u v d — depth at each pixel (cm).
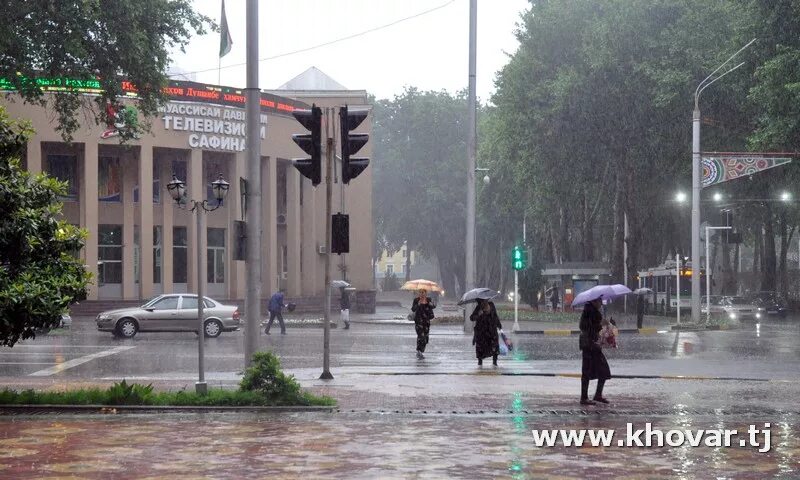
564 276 6122
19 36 3012
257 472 1014
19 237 1571
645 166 5497
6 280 1539
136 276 5594
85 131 5188
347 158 1908
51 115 5125
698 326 4309
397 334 3800
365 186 6769
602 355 1636
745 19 4559
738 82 4822
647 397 1745
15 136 1642
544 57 5725
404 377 2086
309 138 1925
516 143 5872
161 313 3528
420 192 10638
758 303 6144
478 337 2395
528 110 5656
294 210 6094
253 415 1498
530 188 6241
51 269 1609
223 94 5553
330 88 7025
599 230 8069
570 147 5525
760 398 1733
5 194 1570
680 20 5172
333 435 1288
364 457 1111
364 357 2675
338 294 6412
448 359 2630
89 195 5225
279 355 2723
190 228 5644
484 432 1318
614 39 5209
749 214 6712
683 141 5350
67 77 3200
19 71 3148
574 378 2100
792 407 1600
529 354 2844
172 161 5612
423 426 1380
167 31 3397
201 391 1658
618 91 5225
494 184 7669
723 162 4325
